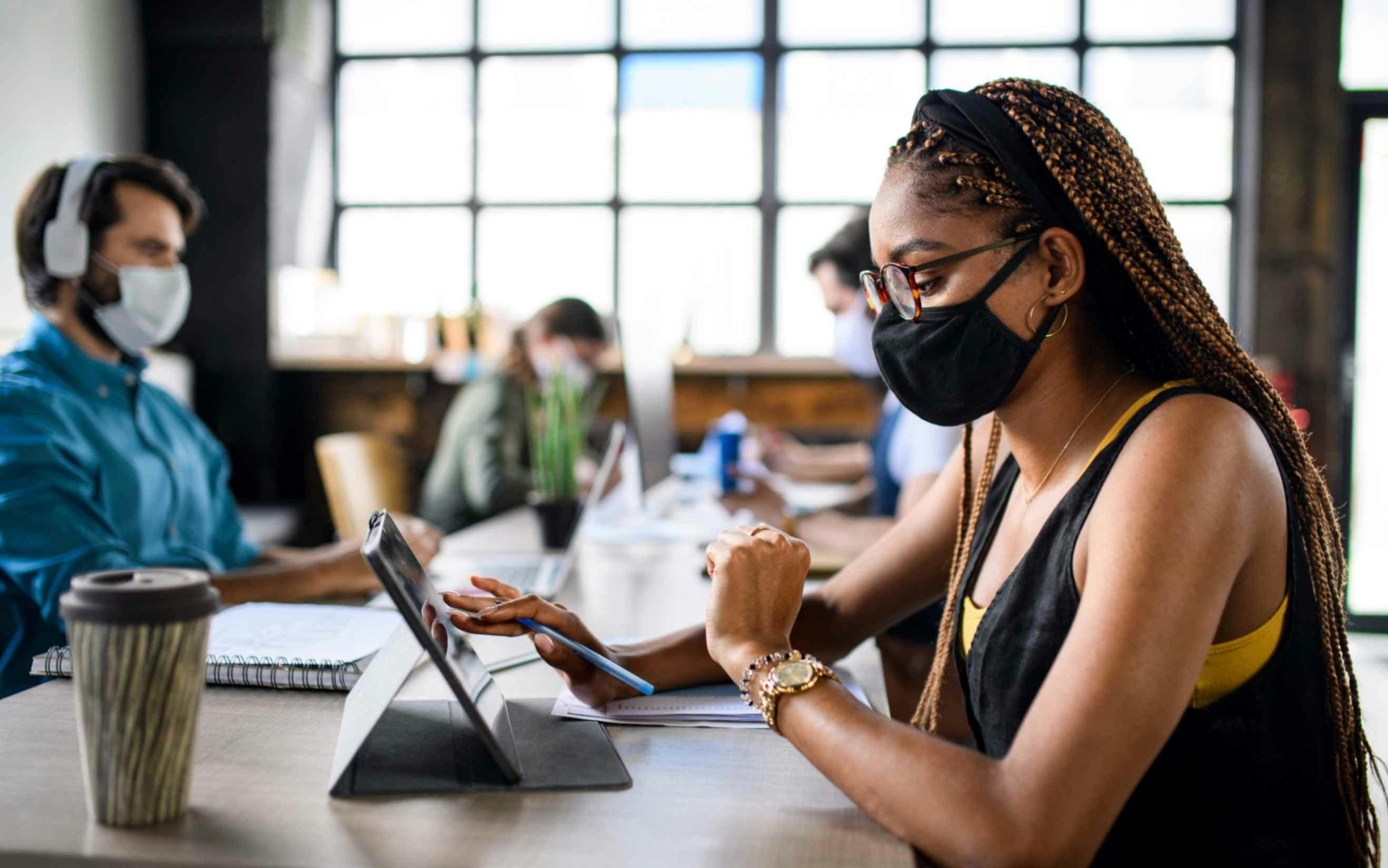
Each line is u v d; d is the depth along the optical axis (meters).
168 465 1.92
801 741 0.78
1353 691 0.92
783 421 4.50
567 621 1.02
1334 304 4.21
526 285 4.81
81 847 0.66
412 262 4.86
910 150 0.92
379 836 0.69
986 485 1.07
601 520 2.52
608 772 0.81
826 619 1.15
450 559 1.95
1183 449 0.77
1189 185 4.46
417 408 4.58
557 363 2.36
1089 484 0.84
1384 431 4.34
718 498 2.89
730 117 4.69
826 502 2.91
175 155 4.48
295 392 4.61
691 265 4.74
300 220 4.75
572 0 4.73
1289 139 4.18
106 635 0.67
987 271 0.87
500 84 4.79
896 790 0.70
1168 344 0.88
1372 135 4.31
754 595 0.91
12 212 3.72
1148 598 0.71
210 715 0.93
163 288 1.86
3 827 0.69
